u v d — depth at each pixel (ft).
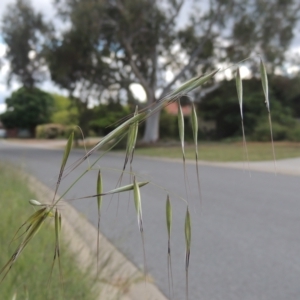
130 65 118.52
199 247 23.34
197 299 16.67
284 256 21.84
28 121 252.83
